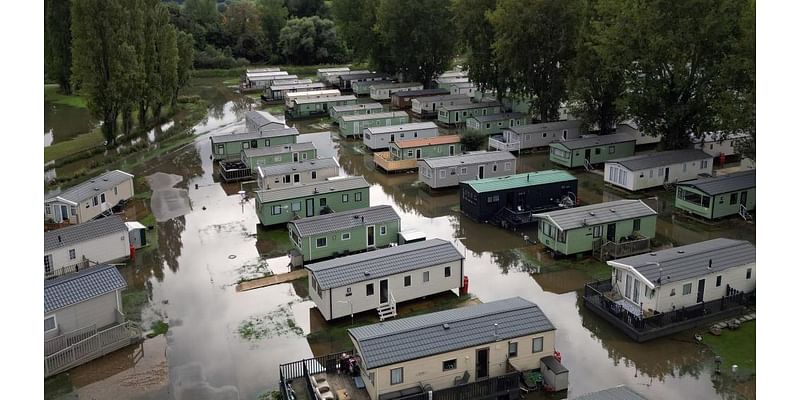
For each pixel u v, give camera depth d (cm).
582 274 4572
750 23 6016
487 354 3150
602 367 3412
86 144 8856
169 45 10025
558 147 7344
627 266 3881
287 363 3438
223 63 17125
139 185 6856
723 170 6969
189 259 4912
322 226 4750
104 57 8144
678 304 3800
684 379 3288
